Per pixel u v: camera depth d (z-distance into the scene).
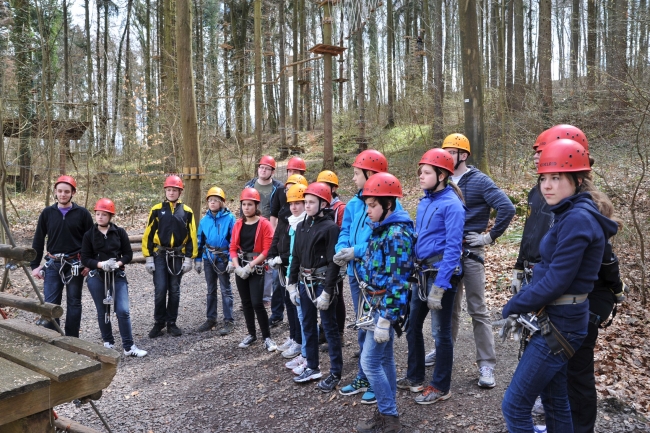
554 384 2.68
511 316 2.64
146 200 15.69
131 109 18.03
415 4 28.09
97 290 5.42
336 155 21.14
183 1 9.53
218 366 5.13
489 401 3.84
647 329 5.20
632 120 8.34
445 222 3.61
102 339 6.01
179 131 16.55
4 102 13.24
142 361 5.39
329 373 4.64
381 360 3.43
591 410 2.99
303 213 4.76
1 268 9.55
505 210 3.86
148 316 6.92
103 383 2.58
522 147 12.86
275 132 31.91
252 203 5.43
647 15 10.45
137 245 10.24
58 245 5.30
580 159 2.45
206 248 6.18
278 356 5.27
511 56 22.11
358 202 4.24
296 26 24.39
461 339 5.28
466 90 9.91
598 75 9.93
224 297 6.14
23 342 2.75
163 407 4.35
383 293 3.31
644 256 6.11
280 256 5.15
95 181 15.94
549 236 2.52
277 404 4.20
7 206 15.05
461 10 9.77
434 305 3.49
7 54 12.76
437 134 16.12
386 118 24.61
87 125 15.14
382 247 3.31
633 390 3.97
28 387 2.10
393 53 27.59
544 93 14.37
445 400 3.91
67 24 29.17
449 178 3.79
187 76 9.71
